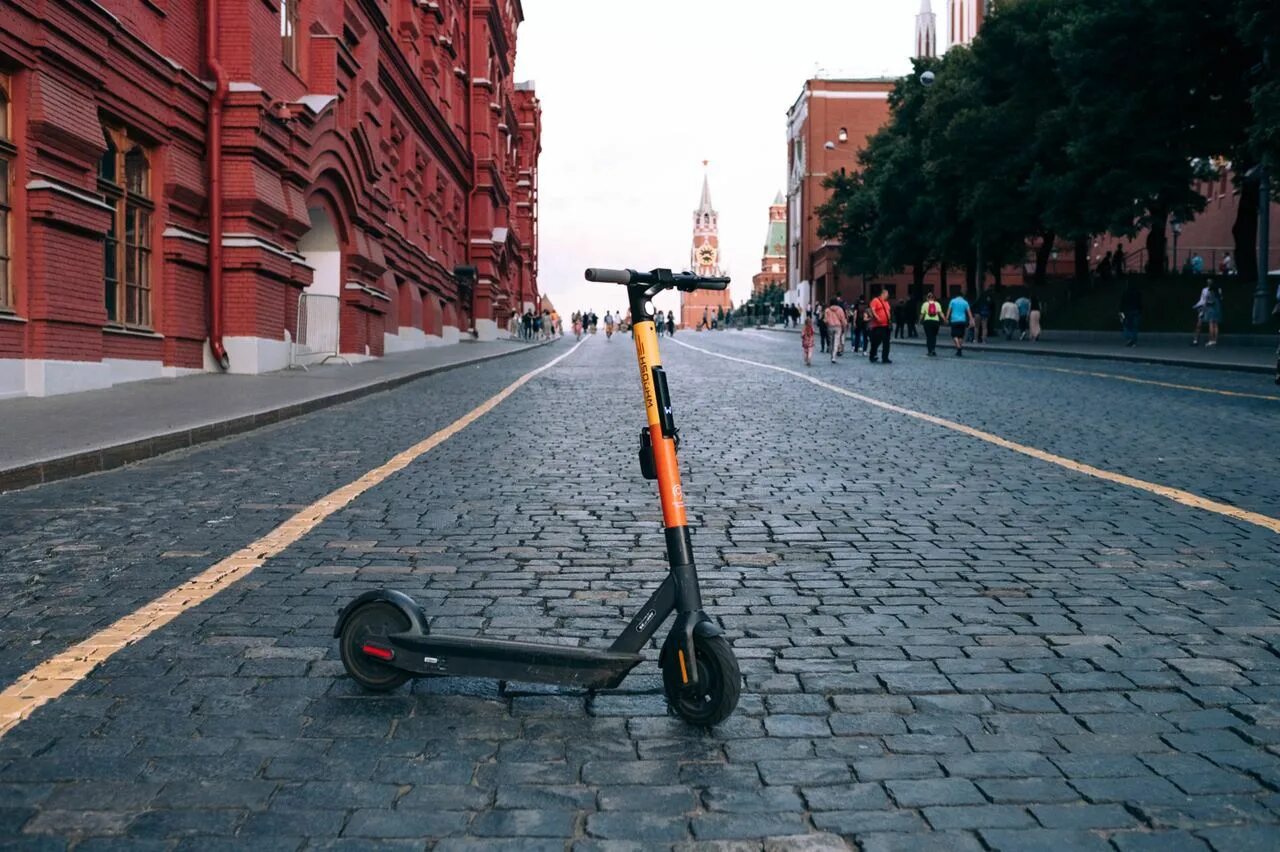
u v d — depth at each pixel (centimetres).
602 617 497
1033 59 4091
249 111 1891
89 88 1488
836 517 739
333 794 314
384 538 666
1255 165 3142
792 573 583
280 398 1492
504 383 2105
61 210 1405
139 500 802
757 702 390
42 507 772
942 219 4866
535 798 313
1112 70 3291
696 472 938
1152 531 690
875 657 441
